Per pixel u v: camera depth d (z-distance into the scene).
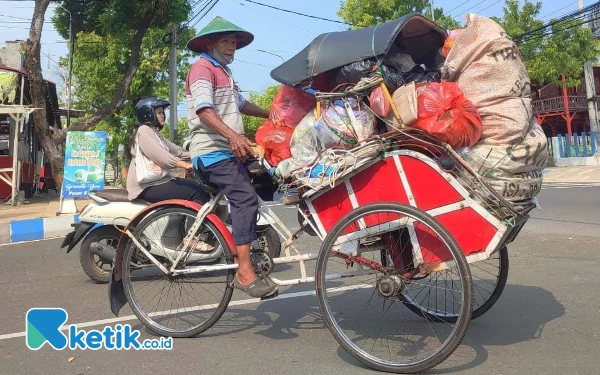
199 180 3.70
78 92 26.20
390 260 3.33
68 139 10.86
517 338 3.43
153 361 3.22
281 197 3.39
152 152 4.70
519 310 4.00
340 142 3.18
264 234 3.81
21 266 6.44
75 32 19.39
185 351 3.37
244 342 3.49
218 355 3.28
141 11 15.43
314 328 3.74
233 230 3.45
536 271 5.19
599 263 5.43
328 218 3.26
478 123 2.97
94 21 18.45
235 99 3.58
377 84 3.10
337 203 3.23
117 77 21.78
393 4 23.28
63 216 10.17
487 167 2.97
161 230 3.84
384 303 3.97
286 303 4.36
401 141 3.05
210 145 3.45
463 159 2.99
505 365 3.00
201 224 3.68
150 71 22.50
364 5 23.56
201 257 3.77
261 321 3.92
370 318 3.90
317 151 3.22
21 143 15.56
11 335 3.81
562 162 24.67
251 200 3.45
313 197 3.27
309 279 3.38
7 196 15.02
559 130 30.34
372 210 3.02
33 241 8.64
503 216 2.95
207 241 3.76
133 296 3.76
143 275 5.20
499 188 2.99
